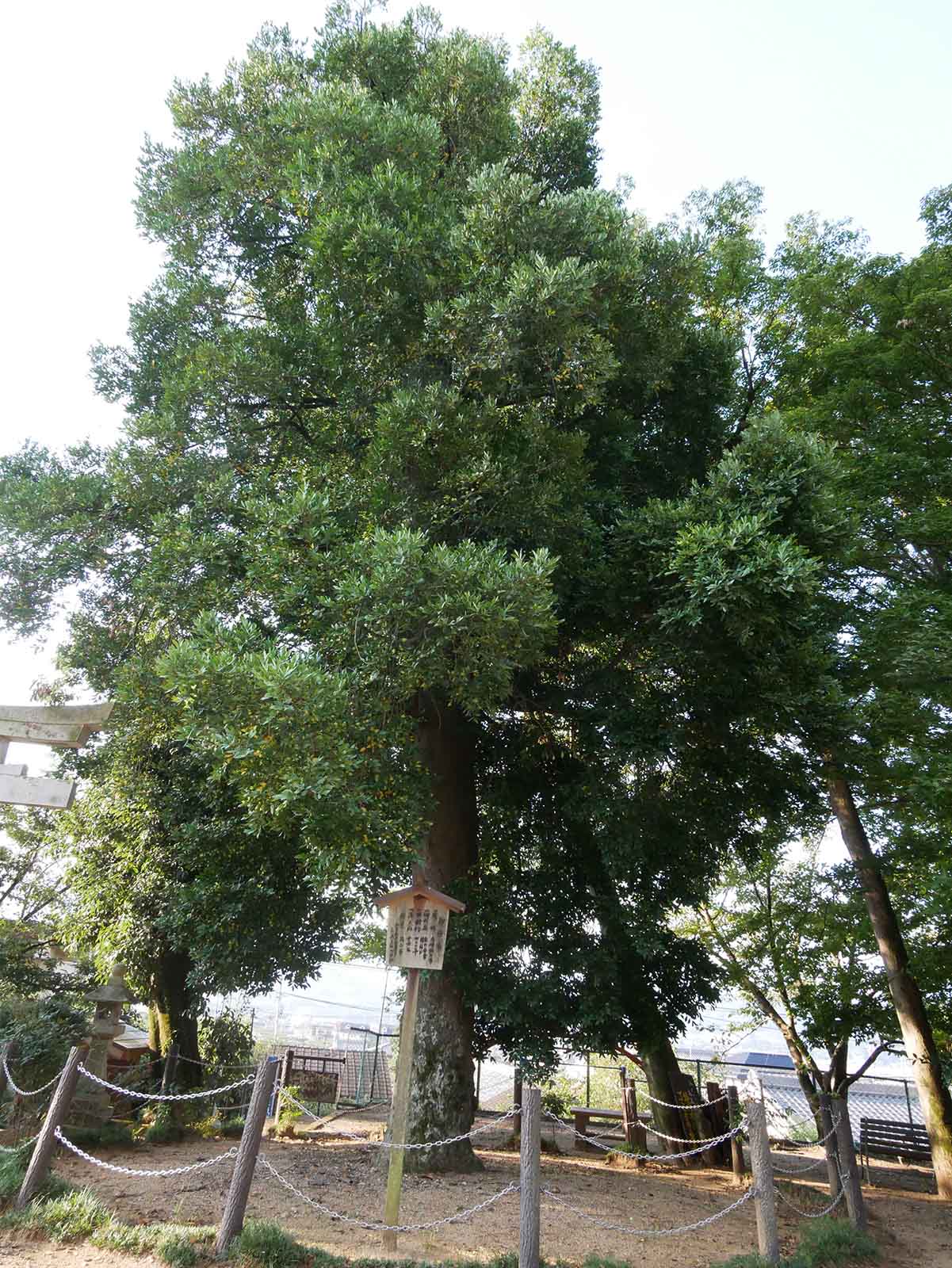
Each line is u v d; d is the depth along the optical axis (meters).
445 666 8.08
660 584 9.66
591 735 10.46
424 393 9.16
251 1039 18.41
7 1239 6.26
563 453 9.75
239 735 7.37
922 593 12.02
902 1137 17.67
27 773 9.13
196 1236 6.39
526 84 13.52
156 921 12.80
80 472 11.23
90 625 11.21
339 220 9.24
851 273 14.62
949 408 13.52
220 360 10.43
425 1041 10.41
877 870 14.73
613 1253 7.26
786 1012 17.20
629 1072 19.42
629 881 10.52
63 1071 7.61
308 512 8.40
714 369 12.46
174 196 11.45
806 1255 7.41
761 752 11.75
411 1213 7.90
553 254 9.83
